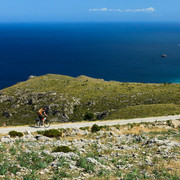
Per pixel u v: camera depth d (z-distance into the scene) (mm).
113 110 80812
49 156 13133
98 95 95938
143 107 65750
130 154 16125
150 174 11039
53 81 121000
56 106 88312
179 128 38719
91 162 12234
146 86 111125
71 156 13719
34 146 17781
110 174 10727
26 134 27516
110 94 96938
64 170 10719
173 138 23844
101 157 14805
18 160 11977
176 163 12992
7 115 89062
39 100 94250
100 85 114750
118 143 21656
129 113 61250
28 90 103125
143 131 33656
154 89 103438
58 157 13000
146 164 13023
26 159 11953
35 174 9758
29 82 118875
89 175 10328
